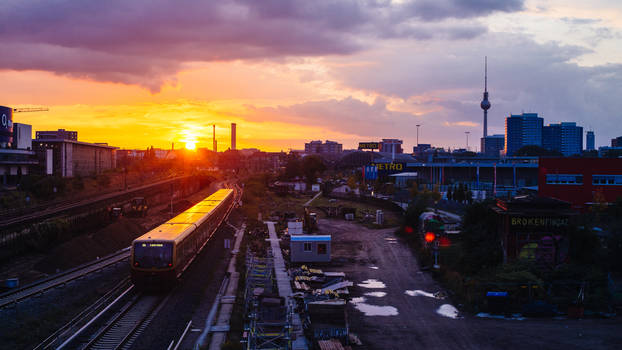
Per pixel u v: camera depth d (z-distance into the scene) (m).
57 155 130.00
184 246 35.75
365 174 132.25
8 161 103.12
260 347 24.73
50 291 32.62
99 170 160.38
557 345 26.12
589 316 31.41
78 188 107.62
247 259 47.88
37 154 122.44
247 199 110.88
